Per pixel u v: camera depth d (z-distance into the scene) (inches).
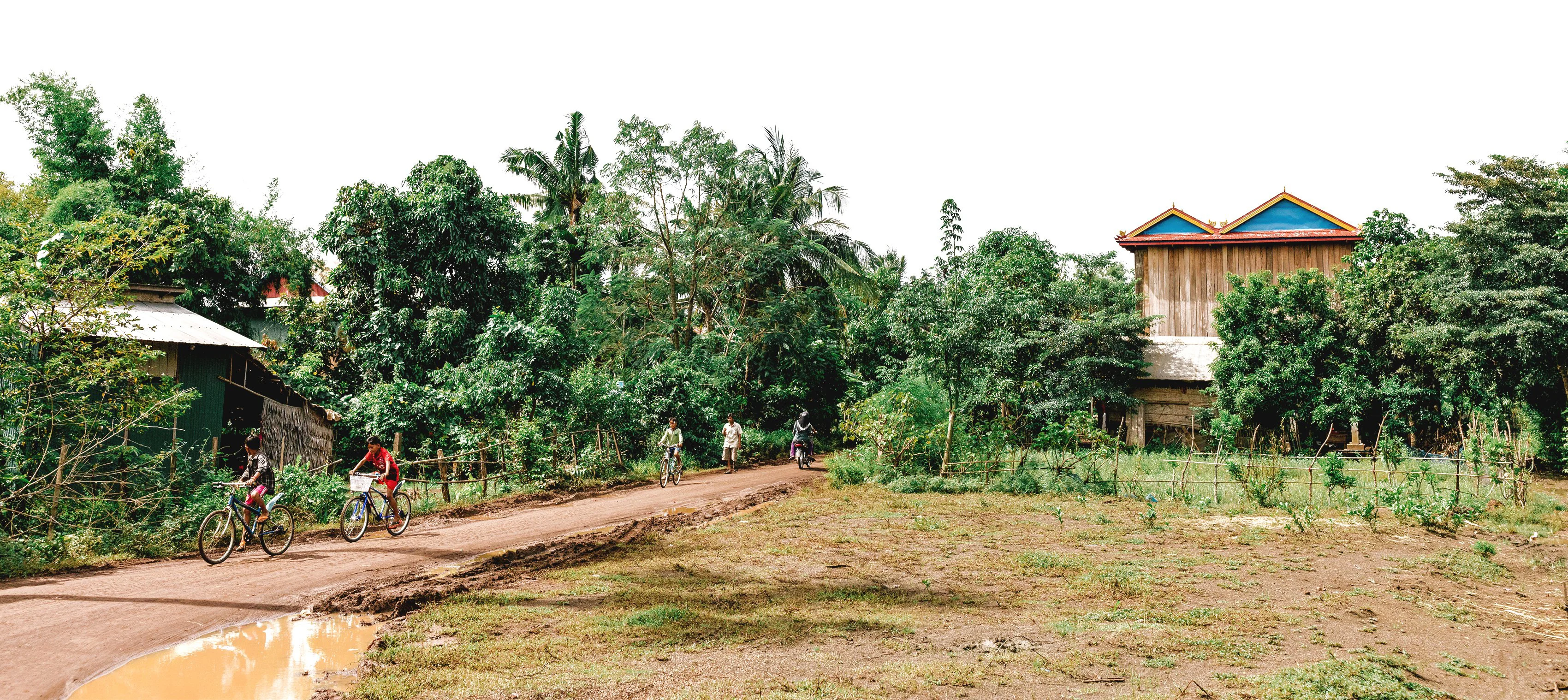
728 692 213.8
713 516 547.8
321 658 252.5
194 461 600.1
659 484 776.9
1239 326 1121.4
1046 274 1307.8
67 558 396.5
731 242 1231.5
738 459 1034.1
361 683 222.5
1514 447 616.1
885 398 780.0
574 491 719.7
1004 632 273.4
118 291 495.8
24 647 260.2
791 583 345.7
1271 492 621.0
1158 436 1183.6
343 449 780.0
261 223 1164.5
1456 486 590.9
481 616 290.0
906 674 229.3
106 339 516.1
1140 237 1349.7
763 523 509.4
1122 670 233.9
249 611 305.3
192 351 627.8
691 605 308.0
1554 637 279.6
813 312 1402.6
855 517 537.0
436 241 959.6
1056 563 387.9
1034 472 708.0
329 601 313.6
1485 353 885.8
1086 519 535.2
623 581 347.9
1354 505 558.9
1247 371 1092.5
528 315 1087.0
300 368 830.5
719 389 1123.3
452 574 364.2
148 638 271.7
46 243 476.4
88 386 471.8
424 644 259.0
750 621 285.3
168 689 225.0
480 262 994.7
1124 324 1145.4
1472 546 457.4
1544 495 650.2
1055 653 251.0
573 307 939.3
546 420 776.3
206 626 286.0
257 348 650.8
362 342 943.0
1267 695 211.8
